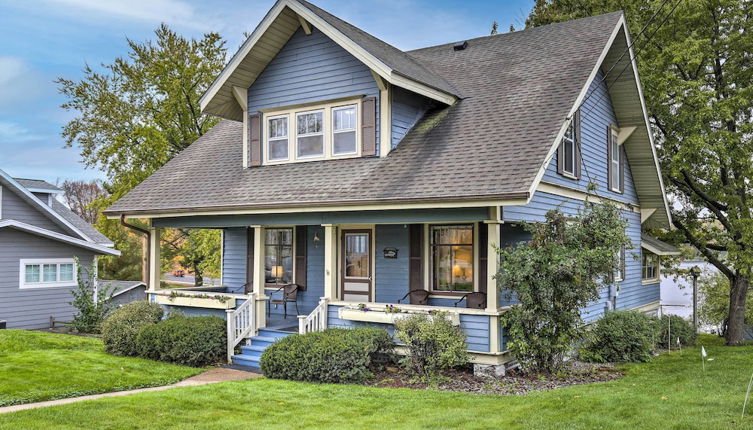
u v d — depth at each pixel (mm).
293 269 15789
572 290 10438
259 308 13617
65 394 9383
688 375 11109
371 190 11625
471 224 12852
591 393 8891
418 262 13391
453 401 8766
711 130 18531
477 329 10766
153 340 12797
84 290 19391
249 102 15250
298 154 14391
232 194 13992
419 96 14031
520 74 14148
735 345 20188
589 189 12641
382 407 8477
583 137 14484
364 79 13359
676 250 20938
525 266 10047
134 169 27938
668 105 19375
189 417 7832
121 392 9859
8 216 21031
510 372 11086
